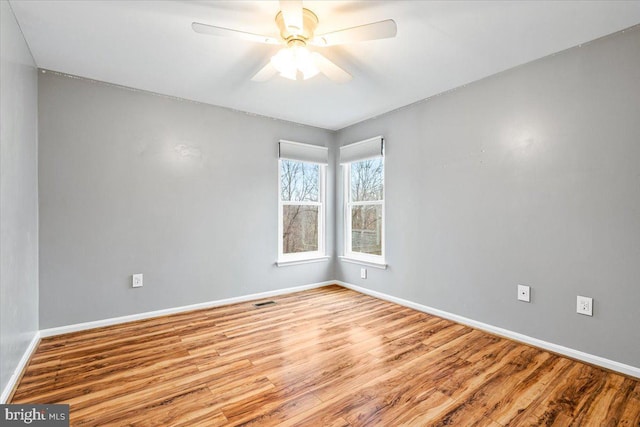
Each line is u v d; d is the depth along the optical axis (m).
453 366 2.13
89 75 2.71
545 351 2.35
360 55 2.37
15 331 1.92
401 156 3.50
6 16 1.75
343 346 2.44
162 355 2.28
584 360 2.18
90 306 2.77
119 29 2.05
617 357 2.04
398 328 2.82
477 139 2.81
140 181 3.01
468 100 2.88
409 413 1.64
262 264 3.78
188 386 1.88
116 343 2.48
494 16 1.91
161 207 3.12
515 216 2.55
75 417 1.59
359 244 4.17
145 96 3.04
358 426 1.55
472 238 2.84
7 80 1.78
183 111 3.24
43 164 2.57
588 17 1.90
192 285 3.30
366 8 1.84
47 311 2.59
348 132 4.22
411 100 3.30
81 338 2.57
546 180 2.37
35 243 2.45
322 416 1.62
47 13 1.88
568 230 2.25
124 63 2.50
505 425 1.56
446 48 2.27
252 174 3.71
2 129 1.69
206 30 1.77
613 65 2.06
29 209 2.27
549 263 2.35
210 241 3.41
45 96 2.58
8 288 1.79
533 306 2.44
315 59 2.08
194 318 3.06
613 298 2.06
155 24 2.00
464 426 1.55
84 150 2.74
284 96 3.20
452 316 3.01
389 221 3.65
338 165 4.37
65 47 2.26
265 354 2.30
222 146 3.49
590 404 1.72
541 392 1.83
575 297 2.22
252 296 3.71
